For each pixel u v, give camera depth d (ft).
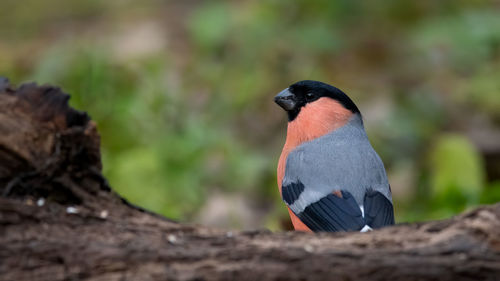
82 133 19.17
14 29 73.10
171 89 45.93
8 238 17.19
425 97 52.19
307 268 17.20
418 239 17.71
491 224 17.62
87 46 47.55
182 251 17.46
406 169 43.93
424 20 65.36
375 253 17.42
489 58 58.18
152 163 37.55
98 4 78.38
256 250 17.51
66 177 18.95
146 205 36.68
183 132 41.39
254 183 41.91
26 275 16.92
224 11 60.59
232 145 43.21
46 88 19.06
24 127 18.54
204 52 58.34
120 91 43.45
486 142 47.06
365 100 51.19
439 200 37.60
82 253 17.22
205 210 39.34
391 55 60.34
